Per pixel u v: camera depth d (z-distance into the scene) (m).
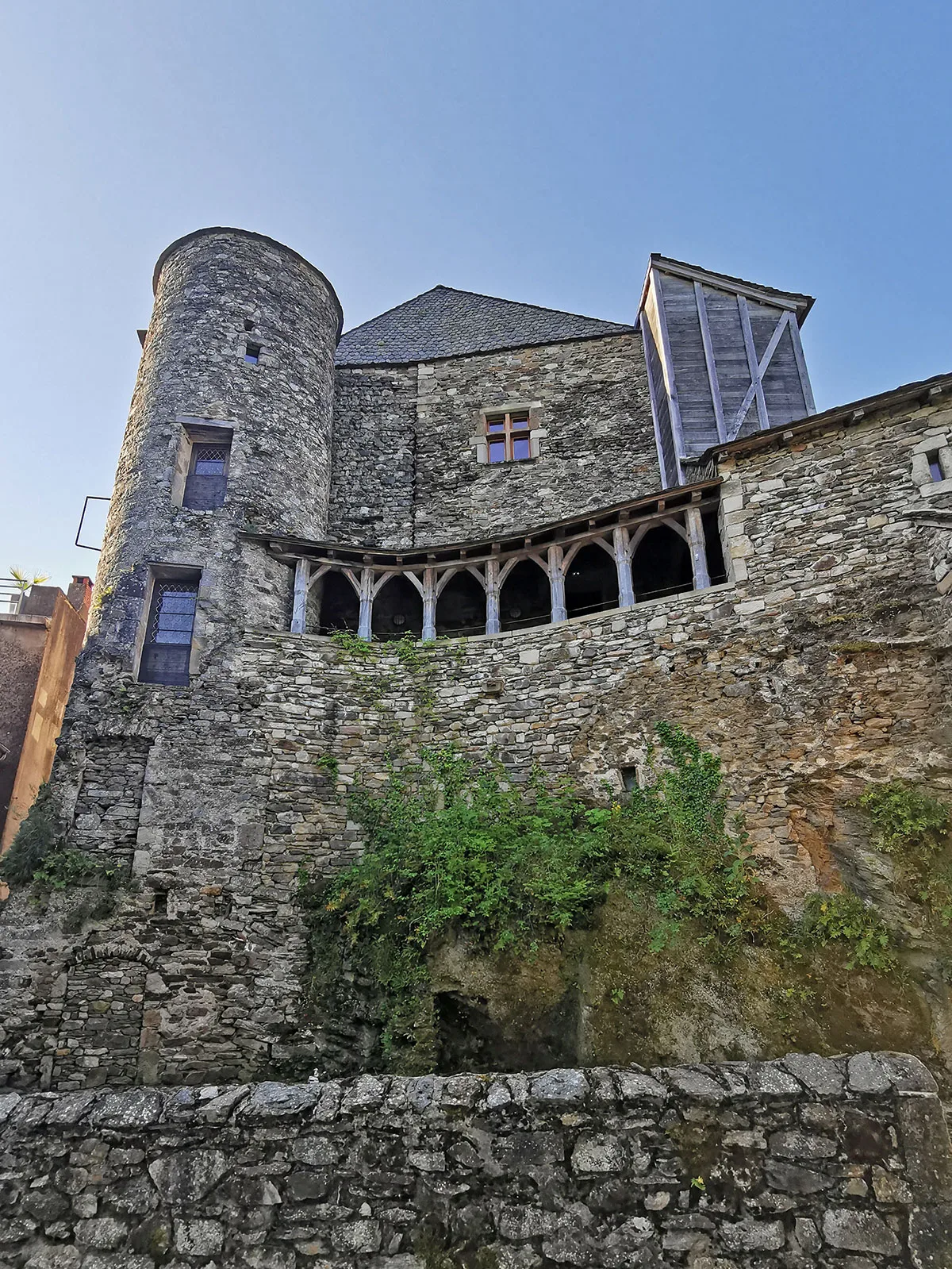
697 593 9.08
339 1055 7.45
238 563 10.55
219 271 12.86
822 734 7.70
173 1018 7.94
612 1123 4.06
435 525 13.02
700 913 6.77
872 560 8.19
